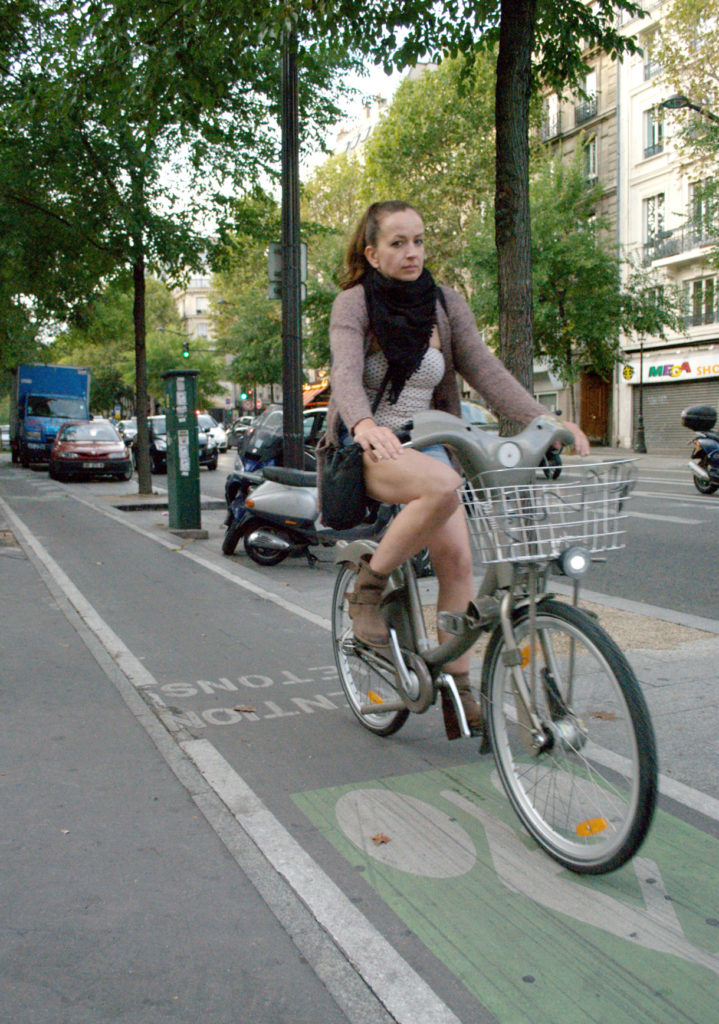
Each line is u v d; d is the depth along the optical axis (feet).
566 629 8.46
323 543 28.27
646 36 104.88
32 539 35.37
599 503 8.35
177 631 19.60
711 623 18.78
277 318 156.87
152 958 7.39
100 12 22.40
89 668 16.62
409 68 24.18
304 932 7.74
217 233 51.29
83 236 49.98
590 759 8.38
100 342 80.79
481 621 9.54
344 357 9.69
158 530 38.52
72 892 8.46
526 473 8.73
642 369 104.32
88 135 45.73
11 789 10.92
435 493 9.46
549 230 95.66
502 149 18.78
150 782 11.13
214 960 7.36
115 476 81.15
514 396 9.93
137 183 48.01
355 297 9.98
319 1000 6.84
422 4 22.47
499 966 7.21
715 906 8.05
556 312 97.86
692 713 13.07
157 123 25.11
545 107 124.06
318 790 10.77
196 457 36.86
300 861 8.98
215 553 31.60
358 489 9.96
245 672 16.28
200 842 9.48
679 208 104.32
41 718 13.66
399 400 10.23
